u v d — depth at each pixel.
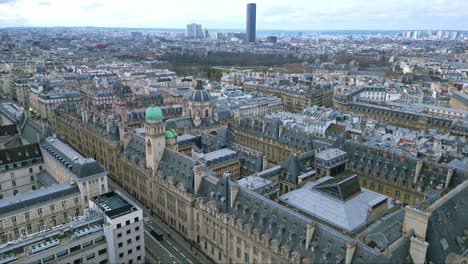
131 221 130.88
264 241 118.31
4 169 185.25
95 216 131.25
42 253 113.00
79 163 160.62
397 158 177.62
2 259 108.06
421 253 93.12
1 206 137.25
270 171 173.00
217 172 189.12
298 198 144.88
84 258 122.19
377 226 125.31
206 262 145.00
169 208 168.00
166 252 150.38
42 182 188.50
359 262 95.94
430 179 162.38
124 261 132.50
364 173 185.38
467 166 169.62
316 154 189.12
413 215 101.25
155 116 170.00
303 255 108.50
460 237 108.44
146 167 179.62
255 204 128.00
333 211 133.25
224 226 134.12
